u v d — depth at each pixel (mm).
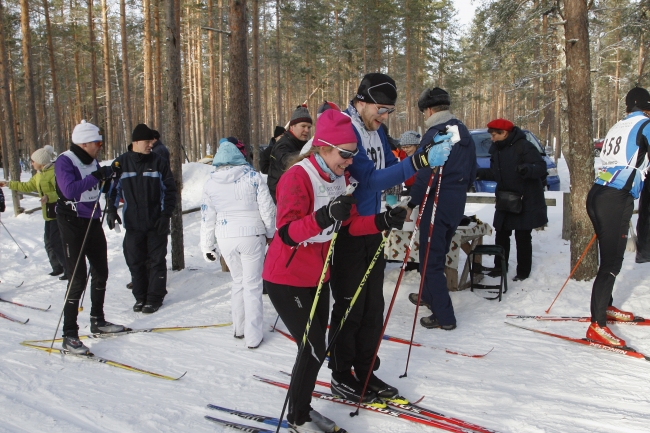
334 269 2758
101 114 29641
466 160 3961
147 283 5016
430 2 30875
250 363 3535
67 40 26250
